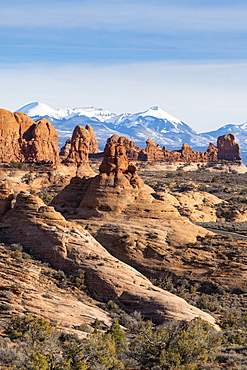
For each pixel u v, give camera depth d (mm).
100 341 45344
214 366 43688
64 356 44188
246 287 83062
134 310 66625
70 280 70062
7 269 65438
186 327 51156
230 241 97250
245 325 66062
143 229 96562
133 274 72250
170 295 69188
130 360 47438
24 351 46344
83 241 75875
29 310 58094
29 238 77312
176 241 94562
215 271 87188
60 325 56906
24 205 82000
